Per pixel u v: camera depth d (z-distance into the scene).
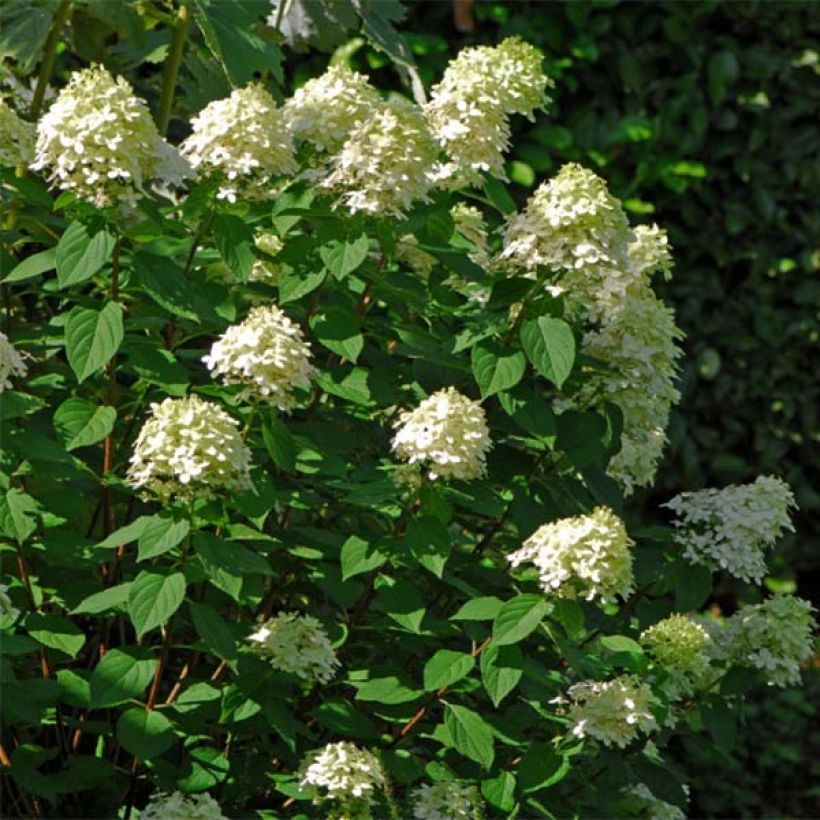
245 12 4.73
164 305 3.71
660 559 4.47
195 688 3.78
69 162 3.60
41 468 3.73
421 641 4.04
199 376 4.38
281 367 3.57
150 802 3.94
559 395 4.87
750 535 4.41
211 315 3.89
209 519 3.64
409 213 4.15
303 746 4.17
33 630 3.79
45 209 4.29
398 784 4.14
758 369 8.48
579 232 3.86
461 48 8.28
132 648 3.72
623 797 4.63
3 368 3.61
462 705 4.18
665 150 8.36
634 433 4.55
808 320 8.49
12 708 3.68
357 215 3.91
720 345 8.46
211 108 3.87
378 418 4.42
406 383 4.34
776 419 8.55
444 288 4.43
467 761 4.10
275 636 3.70
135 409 4.19
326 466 3.89
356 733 3.87
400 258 4.71
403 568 4.08
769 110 8.39
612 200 3.90
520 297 3.98
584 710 3.83
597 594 4.14
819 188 8.44
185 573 3.64
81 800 4.04
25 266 3.76
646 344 4.34
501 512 3.82
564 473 4.32
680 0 8.29
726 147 8.38
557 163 8.30
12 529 3.63
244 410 3.80
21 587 3.90
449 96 4.11
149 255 3.75
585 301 3.97
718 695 4.44
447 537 3.72
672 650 4.08
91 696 3.60
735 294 8.48
